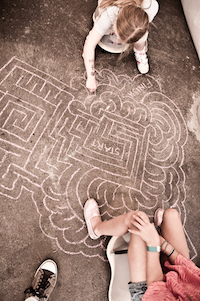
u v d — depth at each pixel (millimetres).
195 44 2693
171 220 1734
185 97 2564
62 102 2270
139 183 2268
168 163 2363
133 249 1557
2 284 1887
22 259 1952
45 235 2018
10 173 2053
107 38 2195
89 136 2260
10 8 2371
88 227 2021
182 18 2773
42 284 1900
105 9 1722
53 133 2195
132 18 1557
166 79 2566
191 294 1229
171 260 1528
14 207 2008
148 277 1402
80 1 2551
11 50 2281
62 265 2000
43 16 2428
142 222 1504
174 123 2473
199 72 2670
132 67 2498
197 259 2201
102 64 2434
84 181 2166
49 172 2117
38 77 2275
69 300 1958
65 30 2447
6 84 2203
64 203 2096
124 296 1681
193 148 2453
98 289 2012
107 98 2377
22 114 2176
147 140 2375
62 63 2357
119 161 2270
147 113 2438
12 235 1968
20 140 2125
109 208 2176
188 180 2361
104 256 2078
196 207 2312
